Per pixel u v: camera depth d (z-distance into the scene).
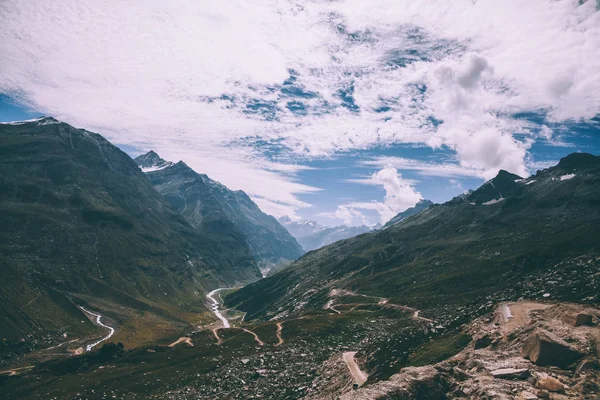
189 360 171.50
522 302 100.00
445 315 155.88
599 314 65.25
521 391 46.75
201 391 131.12
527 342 58.00
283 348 163.38
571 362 51.78
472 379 53.38
